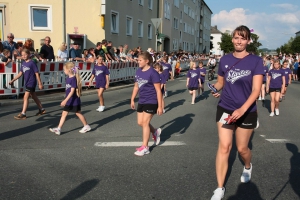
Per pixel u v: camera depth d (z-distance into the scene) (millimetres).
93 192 3725
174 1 41094
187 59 35906
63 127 7125
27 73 7910
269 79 9375
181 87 17453
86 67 13891
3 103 9688
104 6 19281
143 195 3664
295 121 8352
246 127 3553
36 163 4711
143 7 27844
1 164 4645
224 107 3557
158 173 4371
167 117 8641
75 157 5020
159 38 19203
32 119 7895
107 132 6734
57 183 3975
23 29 18484
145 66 5219
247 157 3896
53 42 18906
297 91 16781
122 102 11203
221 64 3613
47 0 18531
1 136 6254
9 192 3688
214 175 4320
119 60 17000
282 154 5352
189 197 3633
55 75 12344
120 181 4070
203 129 7168
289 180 4203
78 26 19281
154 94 5191
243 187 3959
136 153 5152
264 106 11289
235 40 3432
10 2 18156
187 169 4539
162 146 5734
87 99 11797
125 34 24016
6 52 10203
